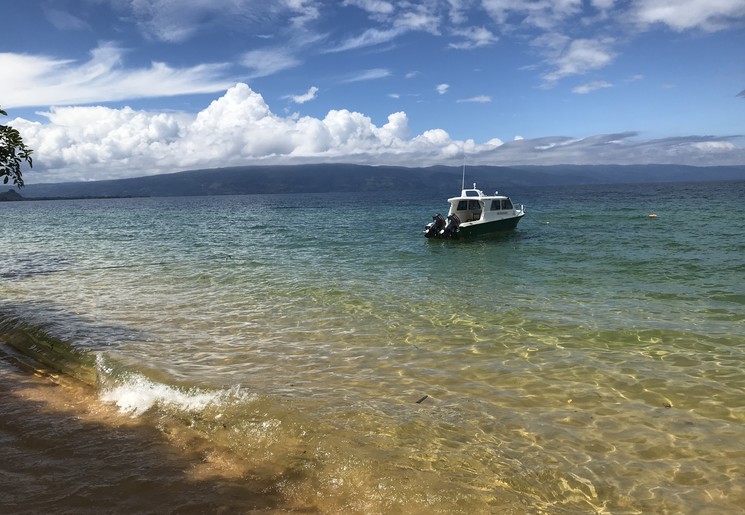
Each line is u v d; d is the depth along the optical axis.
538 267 16.61
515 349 7.88
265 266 17.39
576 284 13.43
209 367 6.98
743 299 11.12
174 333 8.88
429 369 6.96
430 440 4.79
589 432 5.03
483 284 13.66
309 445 4.69
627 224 32.97
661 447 4.73
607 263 16.89
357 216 55.00
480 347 8.00
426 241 26.25
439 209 68.56
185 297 12.14
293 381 6.43
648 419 5.34
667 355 7.48
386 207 78.31
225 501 3.87
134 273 16.09
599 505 3.84
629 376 6.63
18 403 5.95
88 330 8.98
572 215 42.75
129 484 4.11
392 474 4.15
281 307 10.98
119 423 5.36
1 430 5.19
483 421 5.26
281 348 7.98
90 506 3.79
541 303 11.17
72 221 55.50
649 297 11.58
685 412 5.51
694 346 7.89
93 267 17.58
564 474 4.25
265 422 5.13
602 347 7.92
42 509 3.75
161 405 5.70
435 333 8.84
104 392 6.26
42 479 4.20
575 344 8.09
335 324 9.52
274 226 40.97
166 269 16.89
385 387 6.24
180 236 31.94
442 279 14.53
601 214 43.22
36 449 4.76
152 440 4.95
